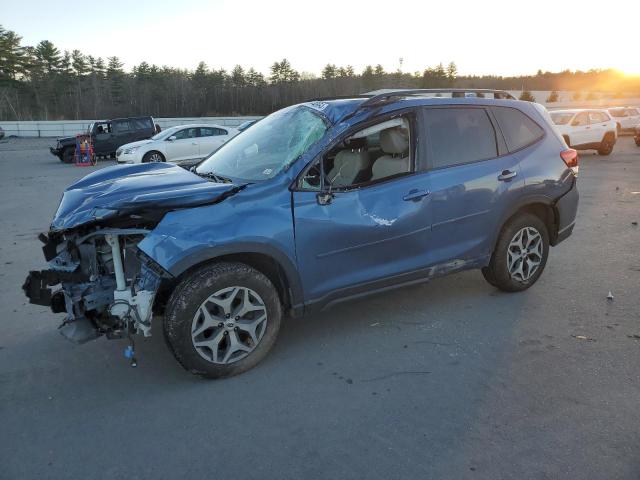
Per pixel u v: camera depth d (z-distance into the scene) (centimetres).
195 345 333
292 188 357
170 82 8281
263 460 269
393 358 375
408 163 404
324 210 364
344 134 376
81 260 345
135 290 326
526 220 469
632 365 357
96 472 264
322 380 347
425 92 431
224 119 4362
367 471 259
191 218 326
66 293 346
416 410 310
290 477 256
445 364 365
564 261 593
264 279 352
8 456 278
